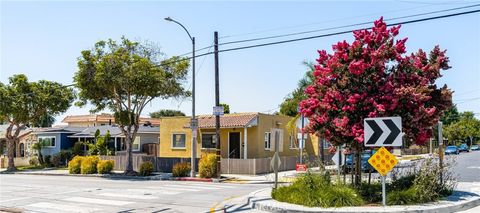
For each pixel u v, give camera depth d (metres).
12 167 43.22
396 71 13.91
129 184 23.61
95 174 32.94
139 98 31.23
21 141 56.09
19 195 18.95
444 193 14.04
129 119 30.52
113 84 28.83
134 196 17.59
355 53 13.59
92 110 31.69
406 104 13.19
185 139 37.03
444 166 14.79
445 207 11.91
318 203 12.55
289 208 12.41
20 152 56.34
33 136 53.53
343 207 12.13
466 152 85.12
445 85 14.34
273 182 24.20
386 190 13.67
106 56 28.47
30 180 27.94
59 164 45.38
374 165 11.89
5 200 17.41
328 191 12.91
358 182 14.48
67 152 45.91
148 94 28.92
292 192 13.84
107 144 46.41
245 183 24.17
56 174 35.38
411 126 13.30
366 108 13.12
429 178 13.36
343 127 13.25
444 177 14.98
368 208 11.75
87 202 16.00
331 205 12.41
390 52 13.48
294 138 38.88
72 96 46.06
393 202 12.41
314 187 13.78
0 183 25.45
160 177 28.64
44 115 45.69
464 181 22.28
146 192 19.06
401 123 12.17
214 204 15.12
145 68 28.34
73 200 16.67
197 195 17.83
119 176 30.75
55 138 51.03
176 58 30.64
